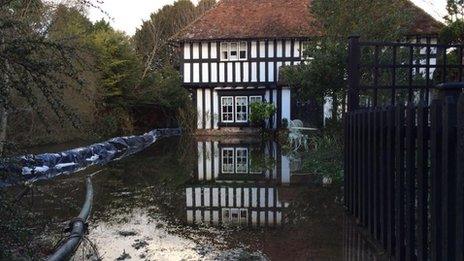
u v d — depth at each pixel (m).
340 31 13.47
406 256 4.05
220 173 11.20
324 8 14.01
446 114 3.10
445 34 13.72
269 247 5.03
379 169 4.97
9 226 3.55
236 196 8.16
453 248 3.09
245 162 13.16
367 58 11.60
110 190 8.87
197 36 22.66
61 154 12.41
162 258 4.68
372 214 5.28
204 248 5.02
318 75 13.21
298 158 13.52
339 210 6.80
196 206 7.34
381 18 13.32
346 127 6.78
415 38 19.22
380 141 4.82
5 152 3.99
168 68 33.38
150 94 27.58
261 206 7.27
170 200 7.87
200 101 23.94
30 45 3.61
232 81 22.69
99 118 19.48
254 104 22.42
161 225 6.11
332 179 9.73
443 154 3.15
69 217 6.34
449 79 10.98
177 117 28.11
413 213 3.93
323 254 4.74
